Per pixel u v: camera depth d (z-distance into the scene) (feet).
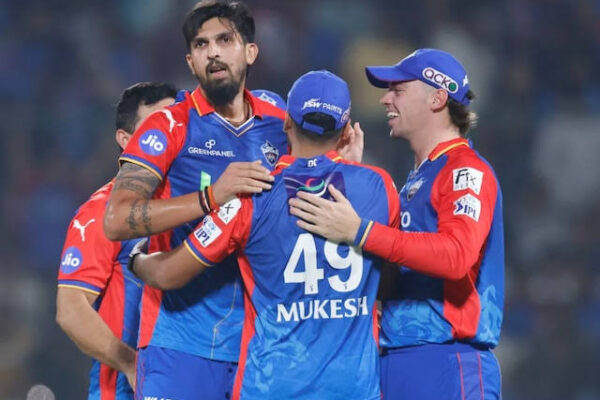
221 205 48.49
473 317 51.80
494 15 161.07
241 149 54.29
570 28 162.09
